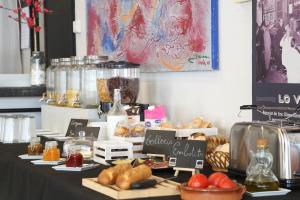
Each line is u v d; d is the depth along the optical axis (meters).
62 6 4.54
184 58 2.97
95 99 3.25
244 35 2.55
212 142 2.29
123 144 2.38
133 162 2.09
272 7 2.33
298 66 2.20
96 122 2.91
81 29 4.32
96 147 2.45
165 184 1.84
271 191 1.71
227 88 2.69
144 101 3.45
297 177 1.80
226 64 2.69
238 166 2.02
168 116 3.21
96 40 4.03
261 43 2.40
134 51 3.49
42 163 2.46
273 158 1.83
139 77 3.23
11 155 2.72
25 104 4.01
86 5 4.18
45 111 3.72
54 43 4.66
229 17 2.65
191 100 2.99
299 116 2.18
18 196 2.47
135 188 1.73
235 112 2.64
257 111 2.43
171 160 2.05
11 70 5.80
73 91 3.39
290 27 2.23
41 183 2.20
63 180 2.04
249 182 1.74
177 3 3.01
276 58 2.32
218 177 1.62
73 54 4.44
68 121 3.34
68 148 2.59
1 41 5.77
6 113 3.94
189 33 2.92
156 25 3.22
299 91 2.20
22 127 3.26
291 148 1.80
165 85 3.23
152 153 2.33
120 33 3.67
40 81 4.00
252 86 2.46
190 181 1.62
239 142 2.01
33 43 5.34
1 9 5.75
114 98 2.81
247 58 2.54
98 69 3.21
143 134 2.48
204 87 2.87
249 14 2.52
